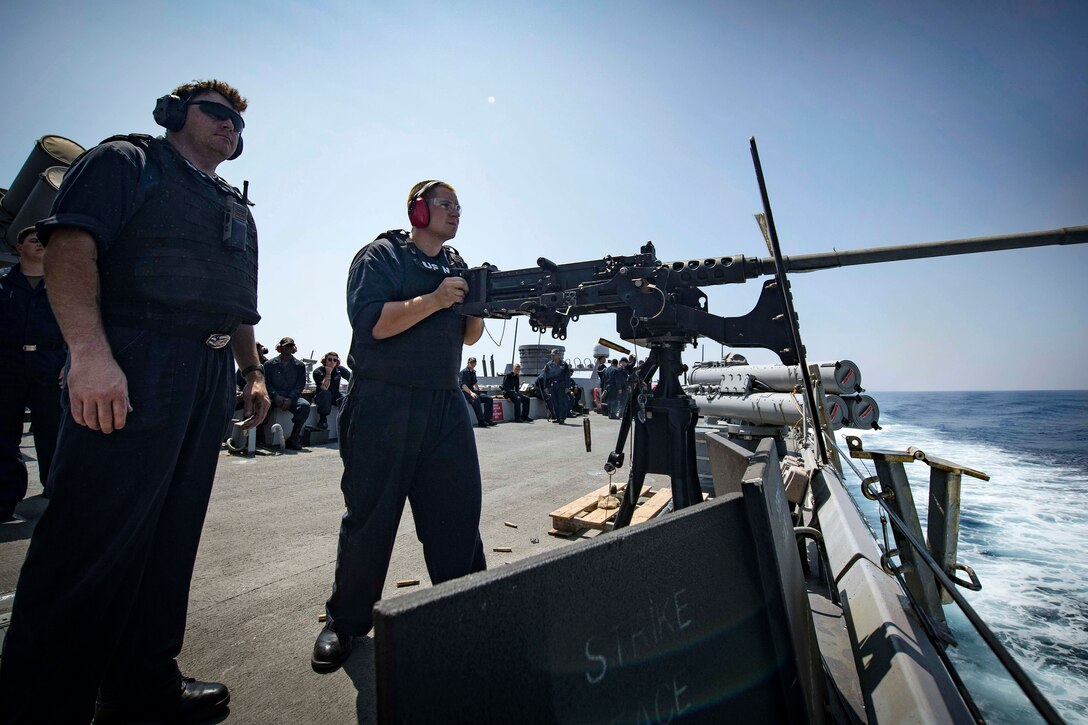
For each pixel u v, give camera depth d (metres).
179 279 1.45
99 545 1.31
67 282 1.24
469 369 12.78
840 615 1.92
